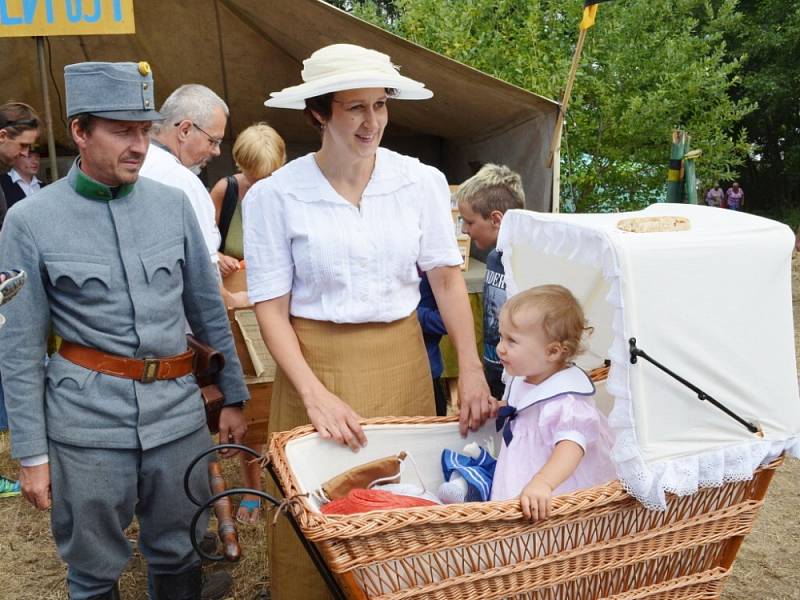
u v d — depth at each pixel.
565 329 2.18
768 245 2.11
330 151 2.29
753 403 2.10
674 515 2.08
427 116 6.10
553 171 4.83
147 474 2.46
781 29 17.53
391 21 11.16
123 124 2.21
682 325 2.00
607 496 1.93
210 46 5.95
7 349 2.24
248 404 3.45
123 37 5.84
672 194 5.88
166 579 2.64
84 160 2.27
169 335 2.43
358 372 2.37
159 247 2.39
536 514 1.85
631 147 10.02
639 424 1.96
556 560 1.94
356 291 2.33
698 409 2.02
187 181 3.06
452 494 2.24
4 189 4.35
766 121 18.94
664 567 2.13
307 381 2.30
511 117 5.15
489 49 8.72
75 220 2.27
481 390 2.46
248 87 6.57
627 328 1.95
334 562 1.76
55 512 2.41
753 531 3.68
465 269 4.89
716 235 2.06
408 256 2.39
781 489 4.10
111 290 2.30
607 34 9.55
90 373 2.32
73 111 2.20
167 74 6.32
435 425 2.41
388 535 1.78
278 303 2.38
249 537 3.54
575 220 2.20
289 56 6.05
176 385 2.47
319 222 2.30
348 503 2.03
